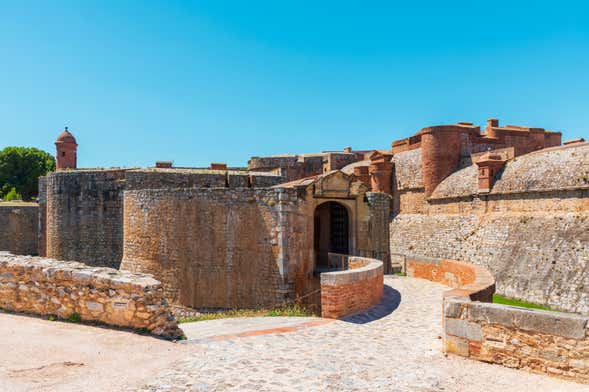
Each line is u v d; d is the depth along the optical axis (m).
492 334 6.77
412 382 6.09
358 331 9.68
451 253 33.88
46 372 6.05
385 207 21.20
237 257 17.33
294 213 16.94
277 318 11.83
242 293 17.14
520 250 25.86
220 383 6.00
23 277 9.66
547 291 21.91
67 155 47.41
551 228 24.58
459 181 36.62
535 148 44.03
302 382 6.12
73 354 6.88
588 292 19.64
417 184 43.09
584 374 5.74
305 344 8.34
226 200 17.64
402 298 14.45
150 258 19.84
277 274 16.39
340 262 18.22
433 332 9.61
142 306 8.27
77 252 32.25
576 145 27.28
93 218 31.94
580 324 5.82
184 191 18.67
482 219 32.03
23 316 9.34
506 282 25.19
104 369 6.32
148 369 6.45
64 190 32.91
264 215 16.84
